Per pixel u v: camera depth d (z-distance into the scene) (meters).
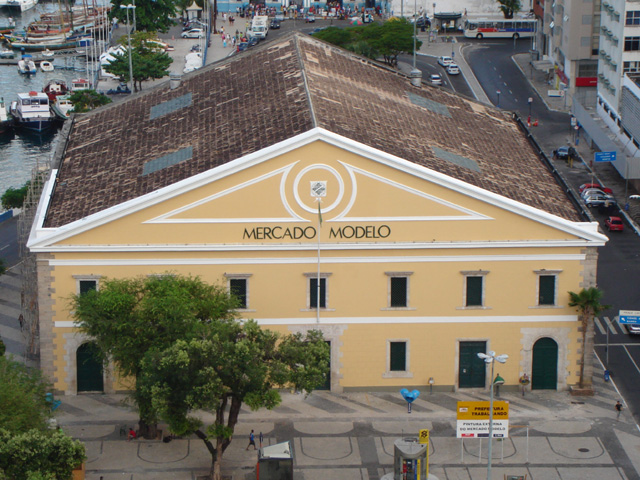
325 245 86.94
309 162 85.31
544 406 88.19
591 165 155.88
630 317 96.75
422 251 87.56
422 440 75.88
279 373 74.31
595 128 156.88
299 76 102.00
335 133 86.44
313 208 86.31
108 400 88.25
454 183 85.81
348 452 80.56
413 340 89.44
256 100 100.38
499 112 119.62
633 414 87.06
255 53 116.25
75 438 82.06
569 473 77.88
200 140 95.31
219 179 85.25
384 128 95.00
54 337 87.62
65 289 86.88
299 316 88.69
